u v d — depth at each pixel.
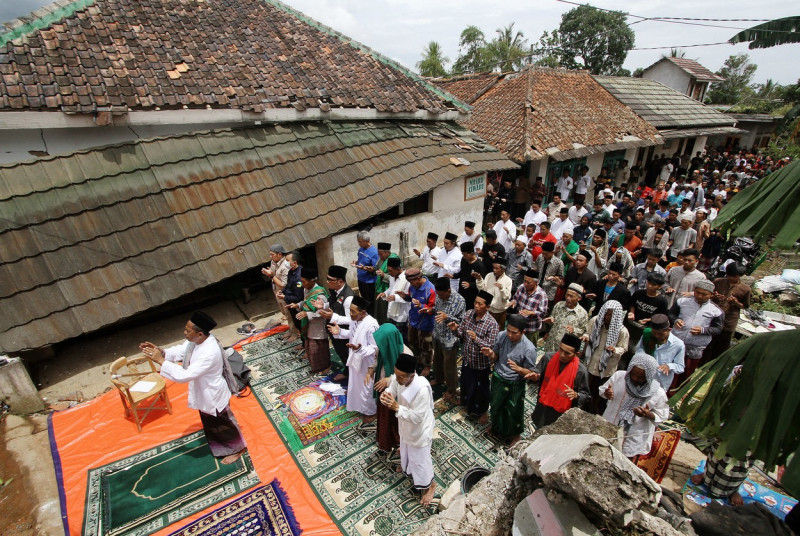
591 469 2.74
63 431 5.35
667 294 6.90
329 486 4.69
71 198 6.56
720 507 3.46
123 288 6.48
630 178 18.09
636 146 16.61
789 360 2.49
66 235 6.36
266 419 5.67
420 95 11.24
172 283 6.79
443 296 5.78
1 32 6.93
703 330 5.79
